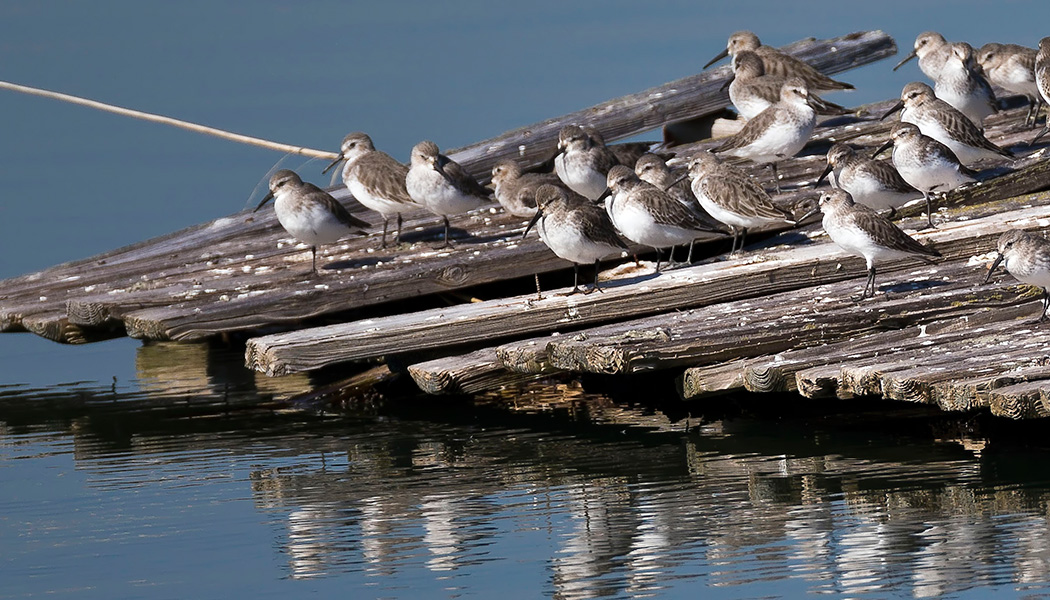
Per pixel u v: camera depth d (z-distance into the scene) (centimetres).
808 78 2367
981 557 1145
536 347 1509
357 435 1595
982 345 1404
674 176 1988
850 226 1534
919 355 1386
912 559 1152
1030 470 1344
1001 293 1550
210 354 2002
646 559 1183
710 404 1622
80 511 1366
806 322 1495
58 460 1538
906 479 1342
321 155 2359
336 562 1210
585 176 1998
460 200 1844
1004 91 2450
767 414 1591
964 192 1919
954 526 1214
